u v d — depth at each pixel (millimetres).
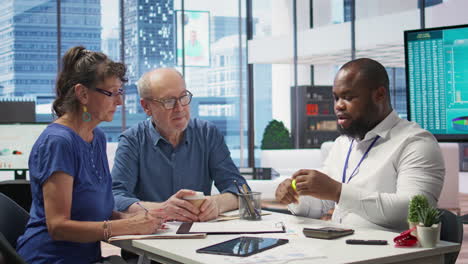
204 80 9812
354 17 9195
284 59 10000
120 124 9078
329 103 10227
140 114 9227
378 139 2066
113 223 1711
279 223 1857
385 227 1899
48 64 8984
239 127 9992
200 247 1514
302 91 10055
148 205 2127
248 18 9961
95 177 1843
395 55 8836
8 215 1818
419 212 1517
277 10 9961
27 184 2785
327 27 9578
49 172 1686
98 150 1911
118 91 1865
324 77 10227
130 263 2146
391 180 1997
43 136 1766
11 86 8906
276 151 7047
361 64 2033
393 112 2086
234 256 1367
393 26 8547
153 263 2115
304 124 10078
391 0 8594
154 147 2396
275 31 9992
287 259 1322
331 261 1306
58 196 1688
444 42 3352
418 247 1477
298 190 1852
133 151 2385
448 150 5234
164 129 2332
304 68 10188
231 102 9977
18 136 3564
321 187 1825
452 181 5258
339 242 1545
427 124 3447
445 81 3363
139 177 2420
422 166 1905
